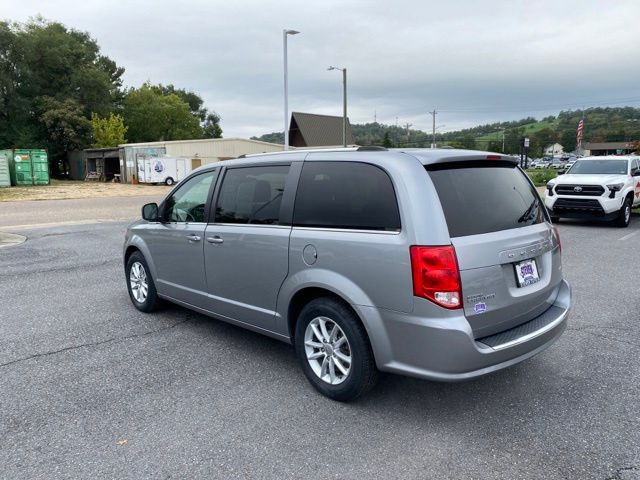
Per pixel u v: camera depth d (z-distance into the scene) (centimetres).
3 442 302
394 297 306
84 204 2141
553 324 346
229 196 430
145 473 272
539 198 394
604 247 962
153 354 439
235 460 283
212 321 530
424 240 295
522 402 348
